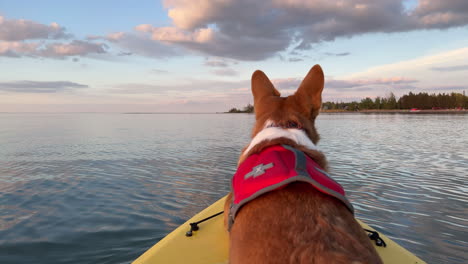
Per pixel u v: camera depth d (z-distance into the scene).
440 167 9.59
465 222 5.14
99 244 4.27
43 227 4.82
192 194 6.70
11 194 6.54
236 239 1.49
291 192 1.55
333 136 20.00
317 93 2.20
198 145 15.48
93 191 6.82
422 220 5.23
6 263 3.77
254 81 2.42
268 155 1.77
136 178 8.09
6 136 20.16
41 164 9.96
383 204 6.06
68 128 29.94
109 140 17.78
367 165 9.94
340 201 1.57
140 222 5.07
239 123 43.25
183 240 3.00
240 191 1.64
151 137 19.92
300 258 1.24
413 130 24.66
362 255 1.26
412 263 2.66
